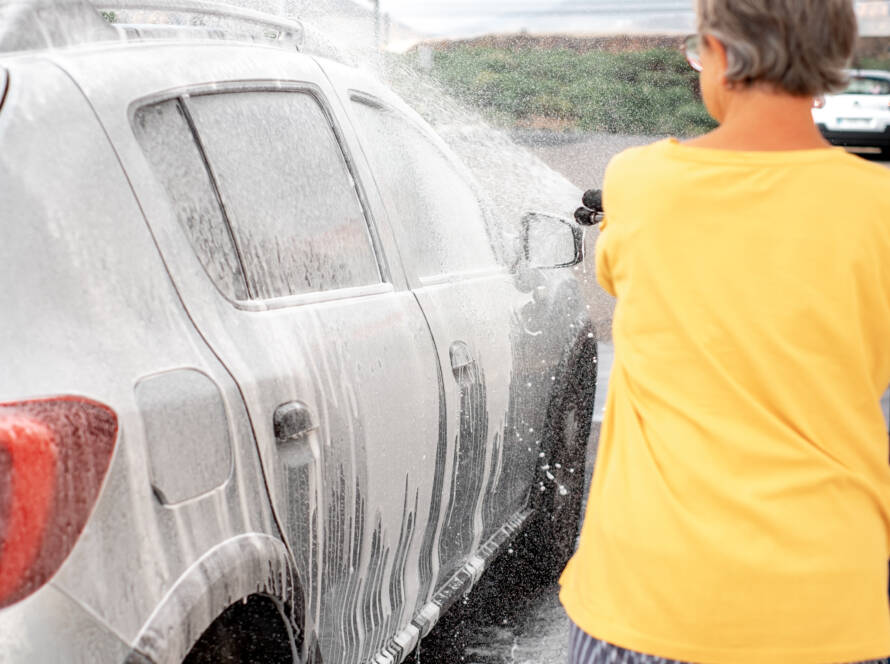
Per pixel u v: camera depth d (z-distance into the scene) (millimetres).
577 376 3580
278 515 1984
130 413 1669
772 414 1405
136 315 1800
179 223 1996
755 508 1376
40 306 1655
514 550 3426
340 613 2285
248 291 2123
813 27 1406
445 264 2949
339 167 2627
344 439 2201
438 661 3100
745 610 1374
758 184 1418
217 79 2279
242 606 1948
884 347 1442
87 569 1575
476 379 2830
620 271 1514
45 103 1841
